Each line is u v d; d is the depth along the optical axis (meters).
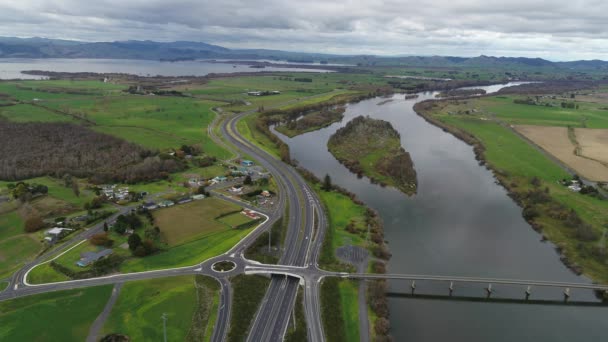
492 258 168.75
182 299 129.62
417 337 122.50
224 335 115.19
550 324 131.38
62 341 111.62
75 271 142.12
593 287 141.62
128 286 135.25
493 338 123.62
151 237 166.25
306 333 117.94
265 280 143.75
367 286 143.75
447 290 147.62
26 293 130.12
